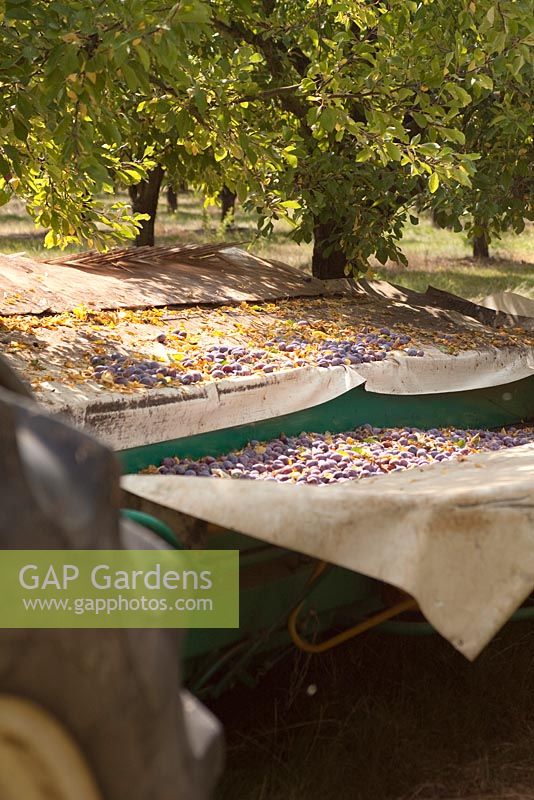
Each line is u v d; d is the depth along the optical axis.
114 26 5.38
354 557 2.96
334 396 6.67
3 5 5.76
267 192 8.64
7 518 1.67
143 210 16.28
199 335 7.55
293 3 10.40
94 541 1.81
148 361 6.52
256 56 7.62
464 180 7.45
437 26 8.55
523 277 23.39
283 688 3.95
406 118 10.53
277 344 7.51
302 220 10.24
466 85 8.31
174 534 3.22
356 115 10.62
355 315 9.06
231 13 9.92
